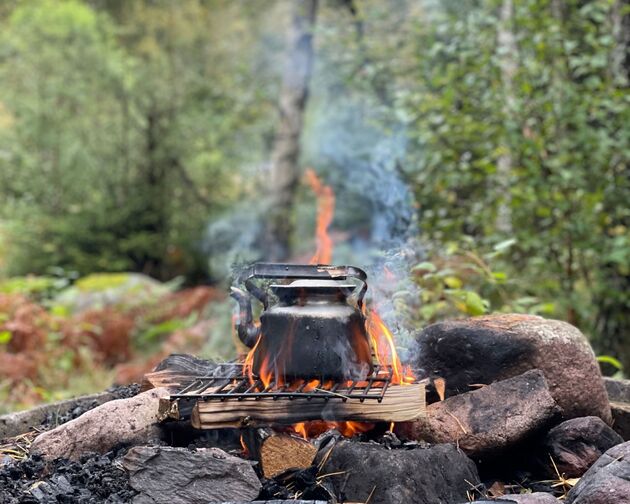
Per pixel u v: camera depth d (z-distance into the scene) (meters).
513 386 2.88
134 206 13.05
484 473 2.89
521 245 5.30
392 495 2.42
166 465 2.47
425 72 6.38
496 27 5.86
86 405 3.46
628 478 2.30
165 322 9.55
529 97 5.41
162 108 13.53
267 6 13.26
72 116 13.42
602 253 5.15
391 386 2.70
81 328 8.41
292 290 2.74
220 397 2.62
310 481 2.53
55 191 13.19
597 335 5.31
